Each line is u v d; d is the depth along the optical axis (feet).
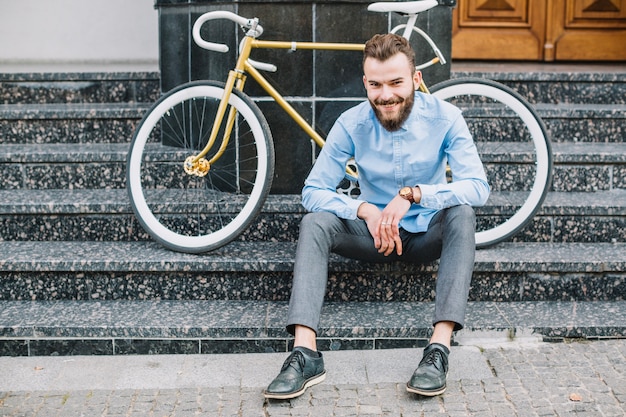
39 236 11.82
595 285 10.97
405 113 9.43
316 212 9.82
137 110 13.79
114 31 17.93
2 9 17.63
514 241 11.80
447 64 12.73
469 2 18.69
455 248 9.27
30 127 13.79
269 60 12.17
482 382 9.26
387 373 9.52
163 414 8.71
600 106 14.37
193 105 12.93
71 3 17.79
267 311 10.59
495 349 10.04
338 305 10.78
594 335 10.19
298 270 9.34
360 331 10.07
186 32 13.14
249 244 11.70
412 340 10.12
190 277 10.95
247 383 9.39
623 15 18.62
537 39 18.80
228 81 11.03
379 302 10.88
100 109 13.87
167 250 11.35
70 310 10.66
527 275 10.94
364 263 10.70
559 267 10.84
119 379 9.53
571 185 12.55
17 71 15.60
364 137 9.87
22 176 12.67
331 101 12.35
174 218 11.79
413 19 11.14
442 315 9.04
